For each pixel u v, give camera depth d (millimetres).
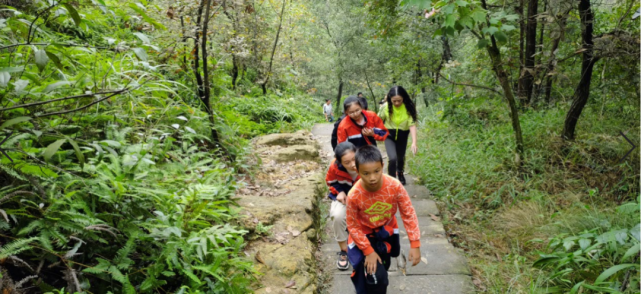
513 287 3191
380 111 4969
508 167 5250
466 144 6289
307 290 2912
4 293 1703
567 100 6449
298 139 6961
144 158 2789
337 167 3127
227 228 2730
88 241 2242
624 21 5023
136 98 3721
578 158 4996
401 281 3330
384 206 2455
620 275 2809
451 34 3549
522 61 6402
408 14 6895
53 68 3182
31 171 2121
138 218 2496
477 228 4297
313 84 23469
